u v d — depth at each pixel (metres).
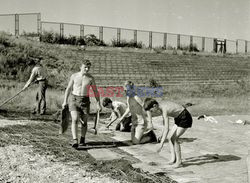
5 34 24.52
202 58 33.41
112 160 5.75
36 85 17.73
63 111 6.96
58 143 6.97
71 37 28.50
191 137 8.61
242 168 5.48
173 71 27.88
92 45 29.94
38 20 26.28
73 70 21.98
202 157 6.27
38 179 4.54
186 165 5.66
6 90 14.77
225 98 21.83
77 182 4.48
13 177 4.57
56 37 27.52
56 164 5.30
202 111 15.70
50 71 20.53
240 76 30.75
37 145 6.57
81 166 5.28
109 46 31.45
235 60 35.62
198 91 23.95
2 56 19.97
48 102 13.80
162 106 5.61
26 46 22.98
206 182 4.69
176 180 4.77
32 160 5.43
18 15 25.77
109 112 13.98
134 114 7.47
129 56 28.12
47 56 23.02
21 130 8.06
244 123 11.45
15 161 5.30
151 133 7.65
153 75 25.88
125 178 4.75
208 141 8.03
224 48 39.84
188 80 26.72
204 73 29.36
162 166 5.54
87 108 6.86
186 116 5.50
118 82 22.81
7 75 18.58
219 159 6.12
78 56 24.86
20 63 20.33
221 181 4.73
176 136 5.54
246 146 7.44
